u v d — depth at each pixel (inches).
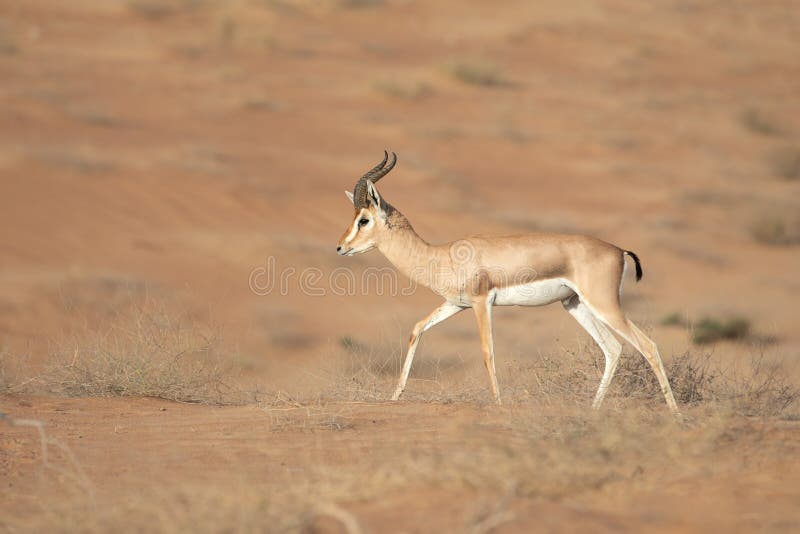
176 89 4343.0
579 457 657.6
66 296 2006.6
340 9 6766.7
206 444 828.0
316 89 4771.2
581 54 6422.2
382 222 1091.3
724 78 6333.7
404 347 1737.2
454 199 3307.1
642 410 842.8
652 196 3794.3
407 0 7199.8
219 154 3393.2
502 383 1112.2
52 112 3548.2
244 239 2596.0
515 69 5841.5
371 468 676.1
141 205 2765.7
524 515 548.7
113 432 885.8
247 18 6186.0
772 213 3627.0
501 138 4284.0
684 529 543.5
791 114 5570.9
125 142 3371.1
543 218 3262.8
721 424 756.6
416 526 535.8
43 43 4896.7
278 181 3206.2
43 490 695.7
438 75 5310.0
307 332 2017.7
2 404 1003.3
